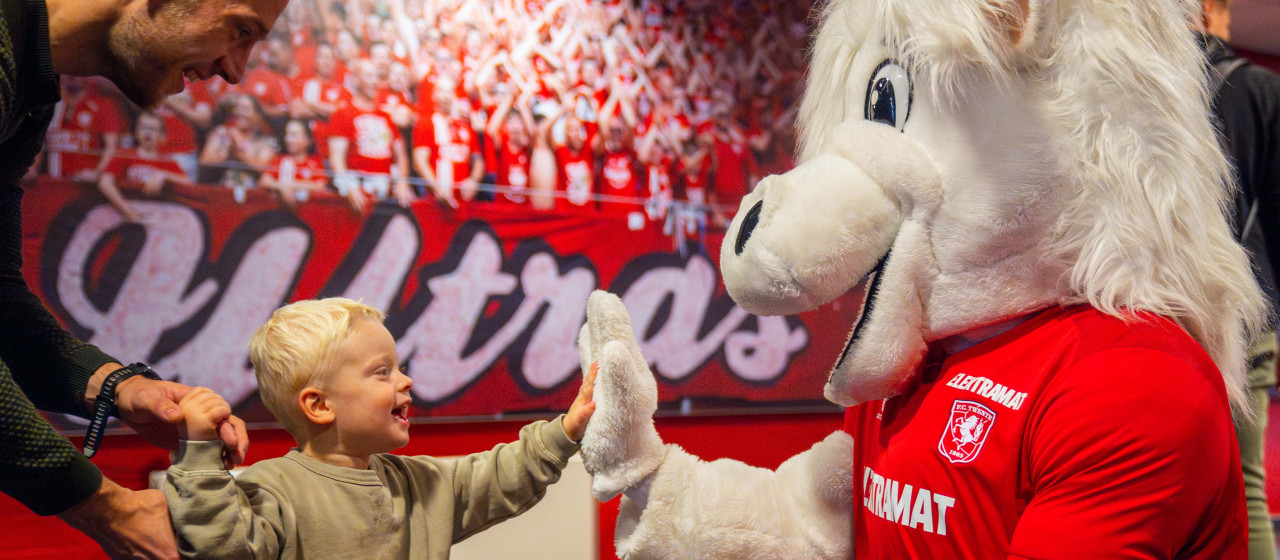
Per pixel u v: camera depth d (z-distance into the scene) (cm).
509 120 210
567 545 171
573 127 218
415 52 201
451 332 201
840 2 86
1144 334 65
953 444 72
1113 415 62
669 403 223
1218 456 61
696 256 230
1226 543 64
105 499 78
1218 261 72
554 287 213
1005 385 70
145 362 172
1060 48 68
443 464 120
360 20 195
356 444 110
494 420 205
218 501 87
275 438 184
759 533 89
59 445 74
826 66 88
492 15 210
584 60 220
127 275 171
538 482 116
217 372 178
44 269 164
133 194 172
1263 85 131
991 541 69
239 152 182
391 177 197
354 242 192
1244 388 79
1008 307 71
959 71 68
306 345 108
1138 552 60
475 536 163
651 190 226
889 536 78
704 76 234
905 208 72
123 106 172
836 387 81
